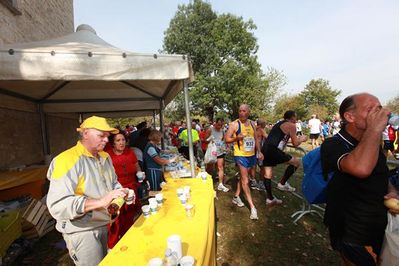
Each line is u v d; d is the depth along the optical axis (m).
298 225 4.34
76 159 1.95
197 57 37.59
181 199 2.66
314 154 2.80
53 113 8.07
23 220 3.79
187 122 4.12
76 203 1.78
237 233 4.08
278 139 4.94
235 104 35.97
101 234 2.13
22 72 2.74
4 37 5.55
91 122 2.02
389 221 1.64
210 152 6.53
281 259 3.37
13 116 5.75
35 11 7.22
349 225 1.75
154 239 1.93
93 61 2.98
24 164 6.12
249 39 37.47
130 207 3.33
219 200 5.62
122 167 3.52
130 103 7.75
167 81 4.99
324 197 2.47
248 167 4.70
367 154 1.48
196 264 1.56
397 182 2.23
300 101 41.19
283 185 6.02
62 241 4.00
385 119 1.47
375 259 1.73
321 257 3.40
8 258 3.37
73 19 10.98
